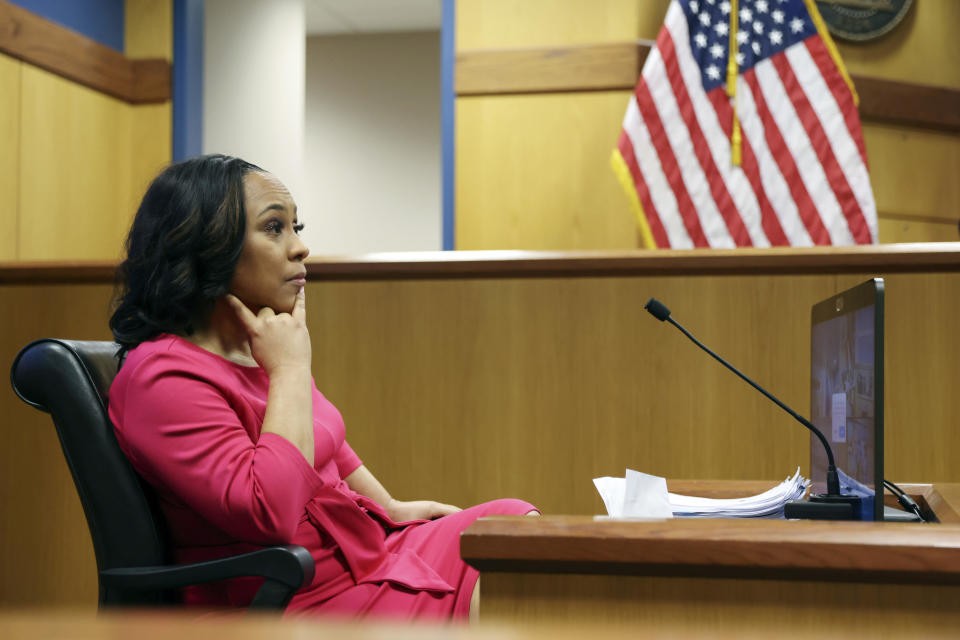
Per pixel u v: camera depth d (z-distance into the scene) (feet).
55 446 8.42
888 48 17.65
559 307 8.11
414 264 8.15
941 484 5.28
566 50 16.62
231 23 19.56
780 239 13.23
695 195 13.24
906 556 2.72
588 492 8.02
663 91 13.39
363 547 4.83
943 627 2.75
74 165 16.11
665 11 16.60
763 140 13.39
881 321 3.61
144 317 4.81
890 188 17.80
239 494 4.17
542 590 2.97
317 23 27.25
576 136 16.66
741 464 7.87
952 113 17.97
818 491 4.74
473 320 8.20
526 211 16.79
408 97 28.07
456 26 16.99
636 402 8.00
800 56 13.60
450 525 5.25
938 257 7.59
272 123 19.34
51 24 15.37
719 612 2.87
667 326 7.98
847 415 4.11
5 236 14.52
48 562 8.37
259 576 4.11
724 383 7.91
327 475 5.22
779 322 7.86
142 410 4.36
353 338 8.33
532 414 8.11
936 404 7.70
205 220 4.80
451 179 16.98
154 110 17.53
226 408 4.47
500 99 16.88
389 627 0.61
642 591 2.91
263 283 4.92
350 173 28.19
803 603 2.82
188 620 0.63
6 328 8.54
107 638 0.55
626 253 7.93
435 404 8.22
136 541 4.43
